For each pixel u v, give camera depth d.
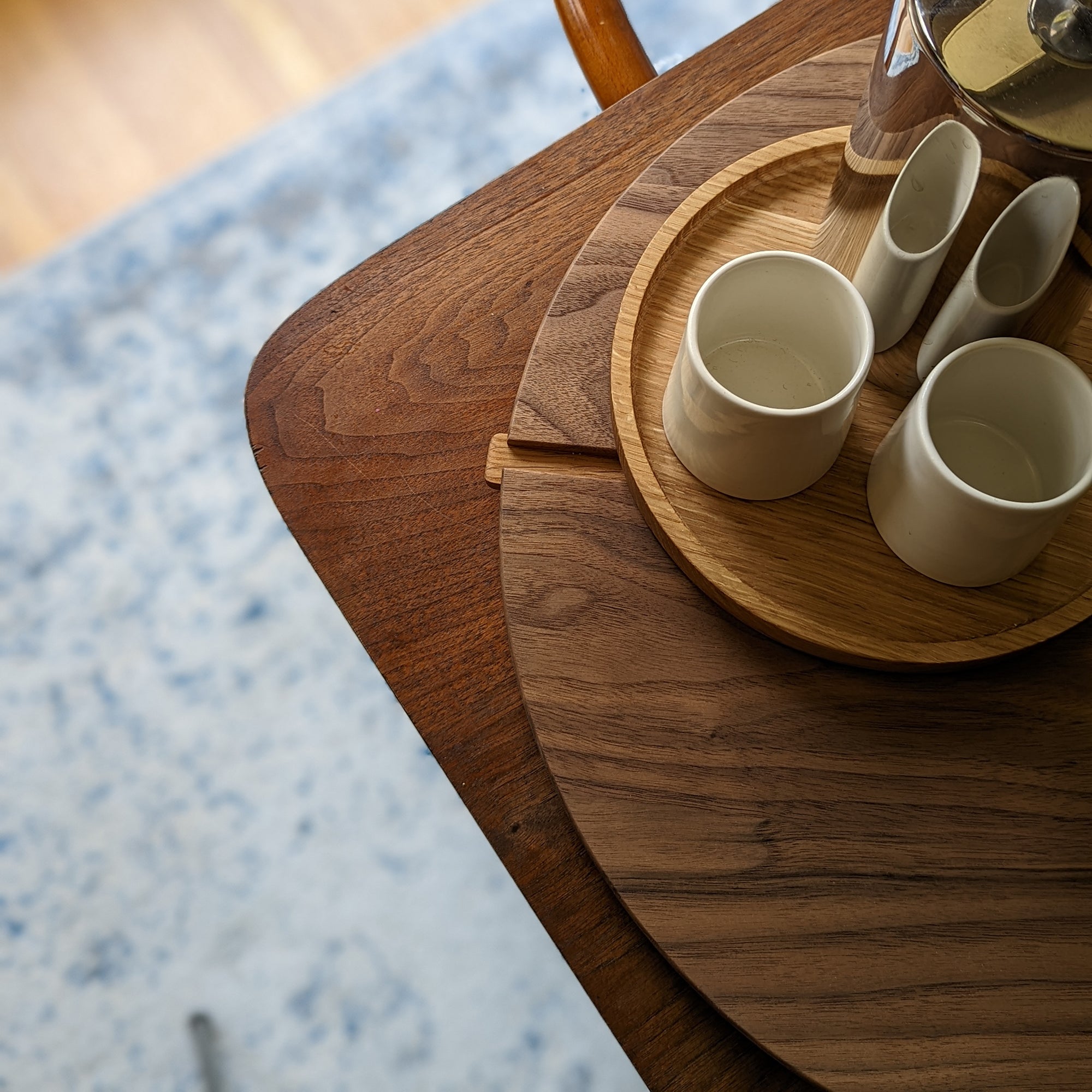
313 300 0.61
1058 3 0.39
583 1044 1.26
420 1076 1.26
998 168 0.41
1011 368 0.47
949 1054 0.45
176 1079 1.27
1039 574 0.52
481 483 0.58
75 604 1.42
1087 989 0.46
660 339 0.57
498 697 0.54
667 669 0.51
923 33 0.40
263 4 1.57
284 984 1.30
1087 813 0.48
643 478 0.52
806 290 0.49
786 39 0.66
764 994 0.46
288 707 1.39
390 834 1.35
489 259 0.62
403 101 1.53
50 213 1.52
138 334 1.49
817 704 0.50
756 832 0.48
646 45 1.48
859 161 0.48
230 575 1.43
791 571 0.51
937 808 0.49
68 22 1.57
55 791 1.37
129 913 1.33
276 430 0.59
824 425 0.45
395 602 0.56
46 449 1.46
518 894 1.32
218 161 1.52
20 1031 1.29
